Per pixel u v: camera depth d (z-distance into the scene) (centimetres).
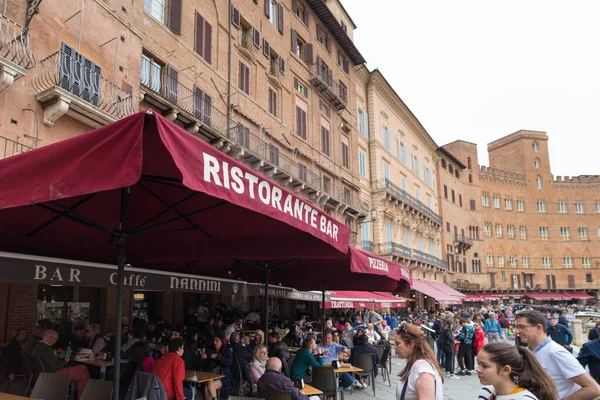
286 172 2427
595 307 5828
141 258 803
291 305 2645
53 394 618
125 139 334
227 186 391
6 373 868
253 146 2264
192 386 833
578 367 396
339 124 3394
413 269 4622
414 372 386
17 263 594
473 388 1238
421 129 5247
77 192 343
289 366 1020
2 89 1064
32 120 1172
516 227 7906
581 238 8262
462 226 6738
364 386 1198
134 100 1516
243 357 990
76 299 1375
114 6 1484
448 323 1480
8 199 370
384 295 2773
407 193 4584
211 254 742
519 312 447
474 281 6800
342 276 1177
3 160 385
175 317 1786
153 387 578
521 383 314
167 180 502
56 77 1234
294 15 2927
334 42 3488
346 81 3625
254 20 2448
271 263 1017
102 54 1406
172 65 1788
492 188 7825
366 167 3922
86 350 1007
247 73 2333
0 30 1042
